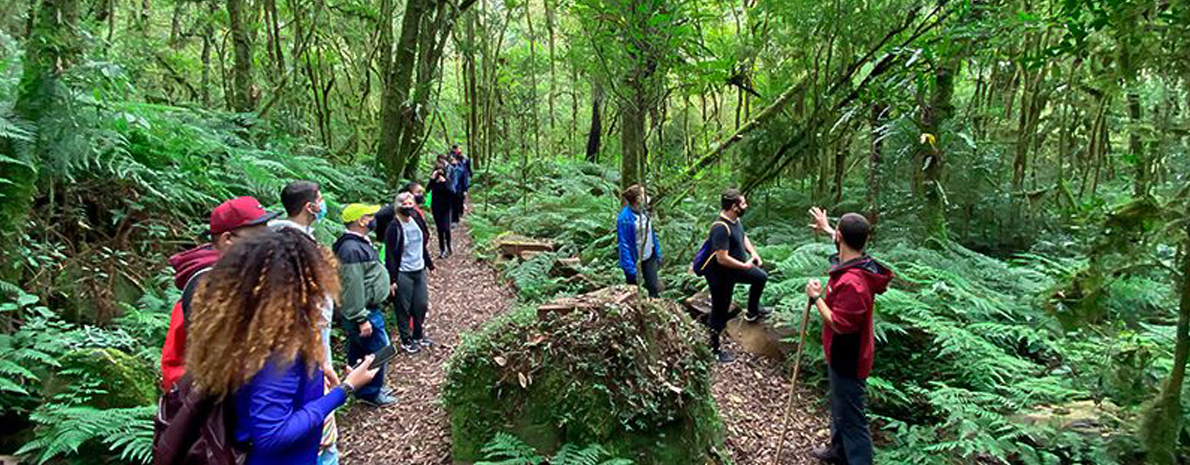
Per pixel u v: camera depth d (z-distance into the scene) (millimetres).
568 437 3338
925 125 6246
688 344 3648
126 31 10477
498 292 7316
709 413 3627
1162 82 3287
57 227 4602
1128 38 3064
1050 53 3840
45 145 3975
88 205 5082
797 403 4484
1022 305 5191
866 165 9039
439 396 4422
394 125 12680
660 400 3357
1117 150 7891
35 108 3916
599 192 13625
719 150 8078
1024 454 3445
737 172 9039
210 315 1617
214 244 2457
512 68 18797
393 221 5203
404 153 12766
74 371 3350
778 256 6531
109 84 4402
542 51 19422
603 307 3541
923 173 6551
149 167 5789
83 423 3006
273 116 11250
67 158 4059
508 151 21281
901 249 6055
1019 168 7676
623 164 7039
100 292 4430
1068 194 5320
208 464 1628
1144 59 3018
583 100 23531
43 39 3900
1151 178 3186
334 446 2805
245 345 1604
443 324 6215
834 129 7242
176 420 1658
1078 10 3373
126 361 3582
